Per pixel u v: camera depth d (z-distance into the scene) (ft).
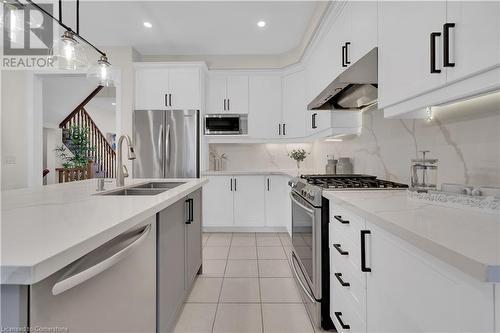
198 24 11.74
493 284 1.89
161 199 4.64
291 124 14.33
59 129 22.74
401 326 3.06
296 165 15.87
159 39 13.14
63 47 6.97
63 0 9.77
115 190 6.36
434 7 3.67
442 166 5.09
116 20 11.34
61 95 20.24
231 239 12.92
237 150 16.02
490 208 3.35
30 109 13.24
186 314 6.68
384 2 5.12
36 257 2.01
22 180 13.20
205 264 9.83
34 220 3.14
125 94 13.74
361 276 4.20
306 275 6.87
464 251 2.06
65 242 2.35
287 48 14.26
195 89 13.92
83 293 2.74
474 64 3.03
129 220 3.27
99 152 27.27
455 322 2.22
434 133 5.33
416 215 3.34
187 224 7.08
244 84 14.82
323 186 6.19
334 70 8.57
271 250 11.34
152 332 4.66
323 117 10.22
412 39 4.19
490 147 4.04
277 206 14.05
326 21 8.98
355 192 5.50
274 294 7.64
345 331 4.90
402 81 4.48
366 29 6.06
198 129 13.46
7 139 13.02
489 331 1.92
